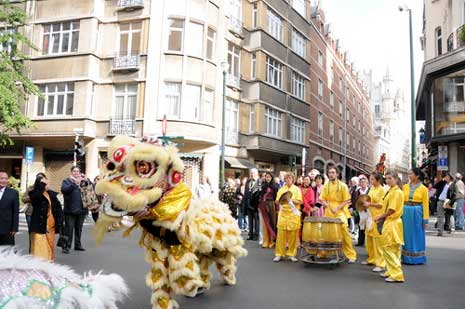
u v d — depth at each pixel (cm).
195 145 2347
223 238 591
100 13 2394
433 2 2555
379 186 890
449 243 1256
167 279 523
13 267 219
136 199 459
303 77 3409
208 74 2384
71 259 887
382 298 621
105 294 244
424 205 910
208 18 2408
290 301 596
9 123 1995
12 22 2169
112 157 477
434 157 2702
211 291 650
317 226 866
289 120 3108
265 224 1144
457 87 2133
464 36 1588
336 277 768
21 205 1970
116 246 1078
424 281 739
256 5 2847
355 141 5922
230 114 2616
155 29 2297
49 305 214
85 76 2314
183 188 515
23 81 2125
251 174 1371
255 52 2800
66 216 974
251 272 803
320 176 1178
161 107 2269
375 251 845
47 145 2470
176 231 509
